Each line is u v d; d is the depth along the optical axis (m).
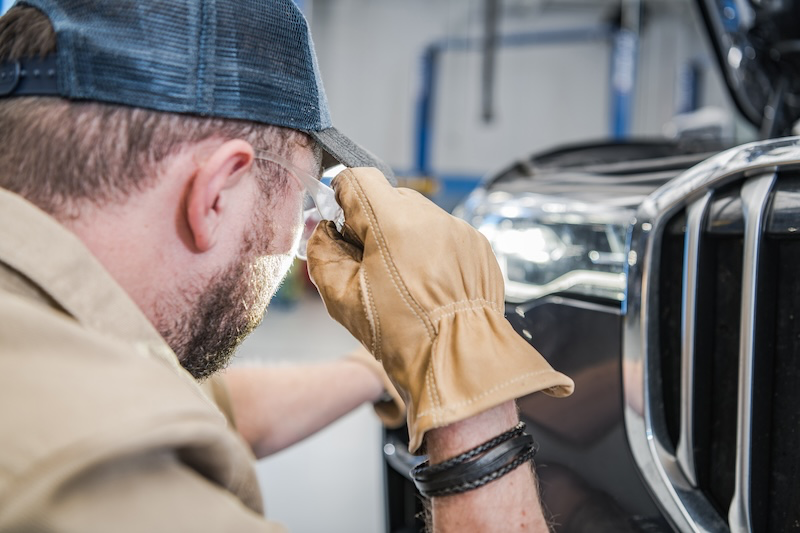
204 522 0.43
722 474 0.70
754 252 0.63
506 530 0.54
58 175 0.48
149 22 0.48
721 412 0.70
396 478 1.04
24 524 0.37
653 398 0.74
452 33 6.37
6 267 0.45
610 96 6.22
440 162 6.49
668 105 6.15
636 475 0.75
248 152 0.52
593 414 0.79
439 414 0.52
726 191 0.68
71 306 0.46
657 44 6.14
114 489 0.39
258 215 0.56
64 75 0.48
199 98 0.50
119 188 0.49
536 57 6.32
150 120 0.49
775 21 1.17
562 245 0.86
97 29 0.48
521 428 0.56
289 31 0.55
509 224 0.95
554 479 0.83
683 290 0.70
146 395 0.41
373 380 0.95
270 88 0.54
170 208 0.51
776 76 1.25
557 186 0.93
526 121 6.38
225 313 0.56
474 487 0.54
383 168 0.65
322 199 0.62
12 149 0.49
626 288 0.76
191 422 0.42
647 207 0.76
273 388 0.92
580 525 0.80
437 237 0.57
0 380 0.39
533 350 0.56
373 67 6.46
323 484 1.87
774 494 0.67
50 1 0.50
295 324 4.49
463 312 0.56
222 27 0.51
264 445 0.91
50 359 0.41
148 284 0.52
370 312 0.57
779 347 0.65
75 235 0.48
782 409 0.65
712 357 0.71
